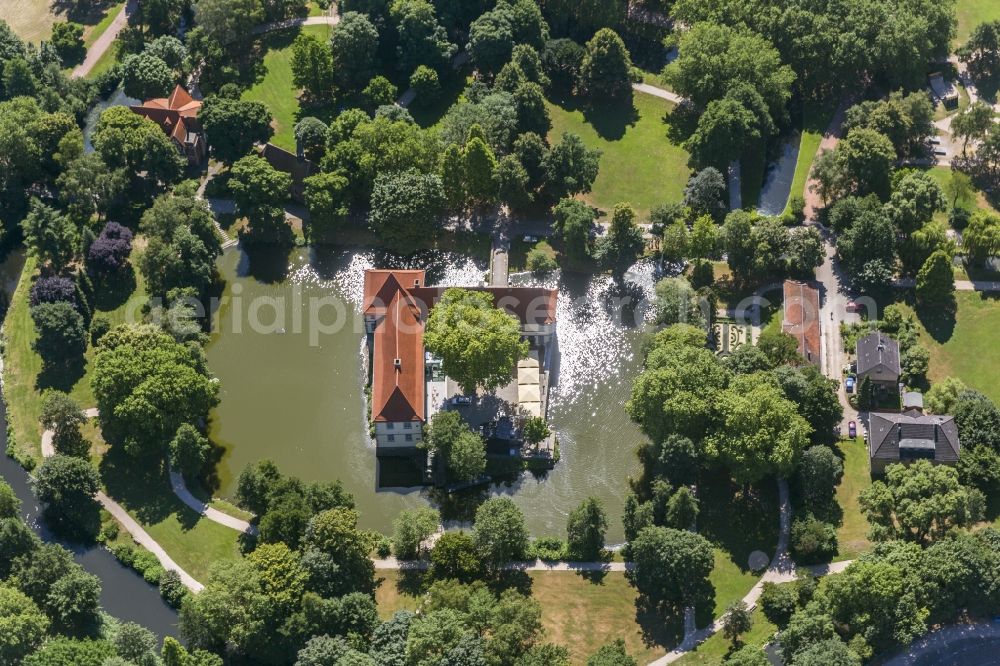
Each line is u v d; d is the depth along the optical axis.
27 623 186.25
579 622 197.88
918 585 189.75
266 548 196.88
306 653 183.12
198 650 187.75
